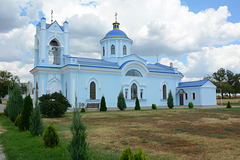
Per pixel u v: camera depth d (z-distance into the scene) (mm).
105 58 40031
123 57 37406
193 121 16859
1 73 71625
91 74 33656
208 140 9930
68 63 32312
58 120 18922
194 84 43031
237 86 86000
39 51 33344
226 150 8188
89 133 11945
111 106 35156
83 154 6262
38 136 11031
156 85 41219
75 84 31875
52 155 7719
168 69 44281
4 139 10797
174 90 44250
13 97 17781
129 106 37000
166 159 7145
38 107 11453
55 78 33750
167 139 10242
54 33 34250
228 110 28328
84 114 23438
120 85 36531
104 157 7277
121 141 9898
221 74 87188
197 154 7719
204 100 41406
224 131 12312
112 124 15594
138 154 4535
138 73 39125
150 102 39969
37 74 34062
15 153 8094
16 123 15219
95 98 33812
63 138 10820
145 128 13570
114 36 39562
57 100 22234
